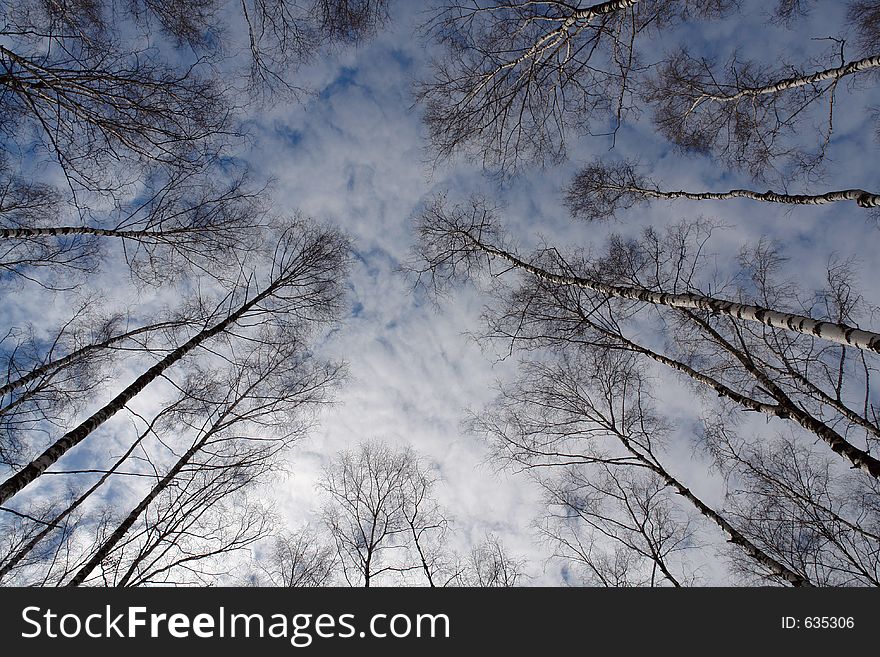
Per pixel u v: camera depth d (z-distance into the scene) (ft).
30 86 14.29
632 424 24.57
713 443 22.53
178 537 19.17
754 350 21.59
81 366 23.03
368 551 25.75
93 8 16.48
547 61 18.47
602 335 24.89
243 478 23.43
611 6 15.16
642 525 22.12
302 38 19.81
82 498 17.21
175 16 18.04
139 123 17.21
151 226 21.42
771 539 20.01
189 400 24.14
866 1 23.57
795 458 21.22
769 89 23.94
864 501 19.92
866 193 19.11
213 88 19.06
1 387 18.12
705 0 21.71
